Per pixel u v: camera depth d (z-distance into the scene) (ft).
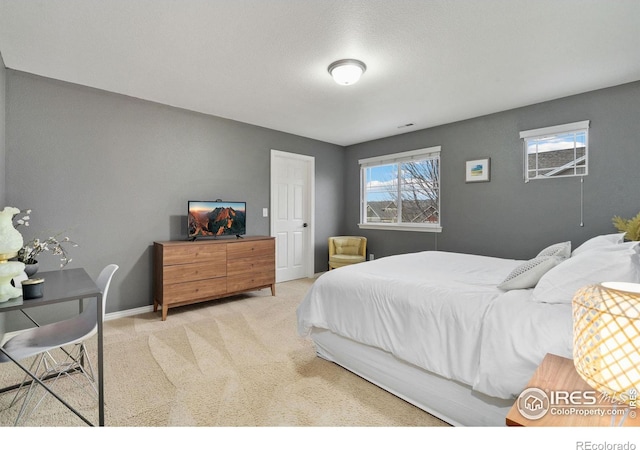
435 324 5.27
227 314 10.86
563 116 10.66
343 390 6.20
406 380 5.81
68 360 7.29
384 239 16.43
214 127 12.87
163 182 11.53
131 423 5.16
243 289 12.21
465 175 13.21
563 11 6.17
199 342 8.48
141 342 8.45
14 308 4.13
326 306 7.23
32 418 5.25
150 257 11.27
